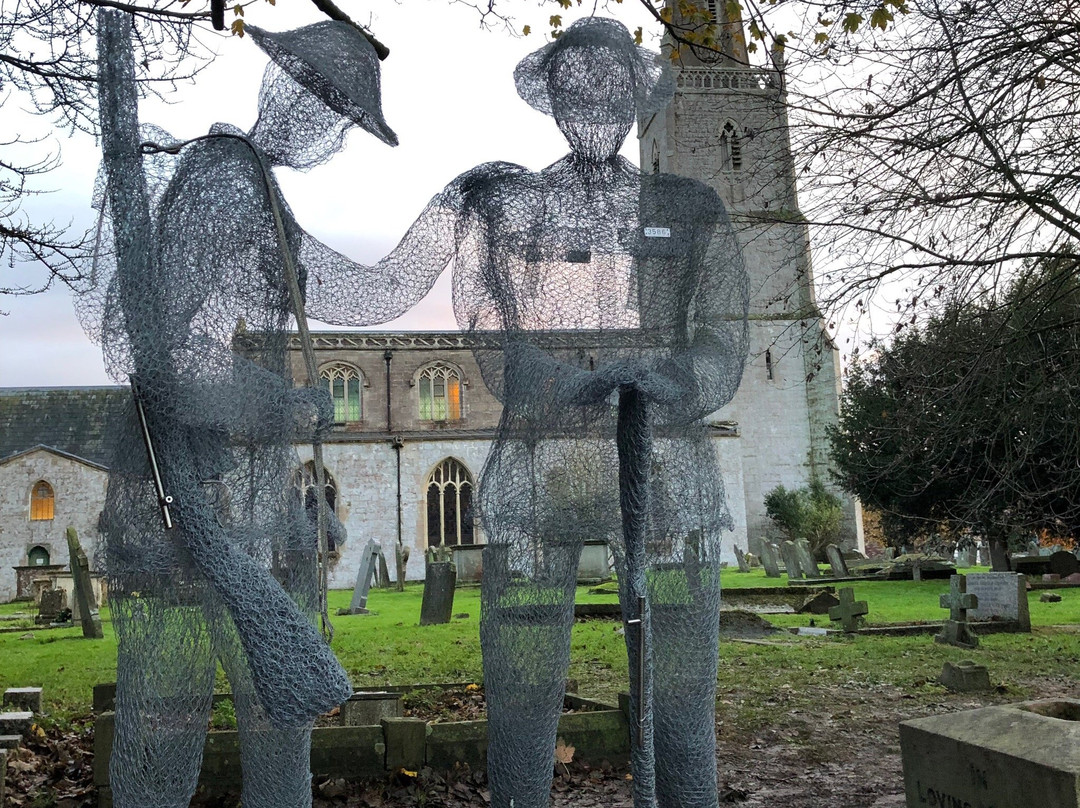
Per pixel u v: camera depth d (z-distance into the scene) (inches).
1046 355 386.6
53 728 276.1
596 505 155.9
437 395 1781.5
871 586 920.9
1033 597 810.8
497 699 148.0
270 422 138.9
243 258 143.4
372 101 154.5
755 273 1707.7
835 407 1702.8
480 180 163.0
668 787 151.4
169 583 134.1
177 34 276.7
